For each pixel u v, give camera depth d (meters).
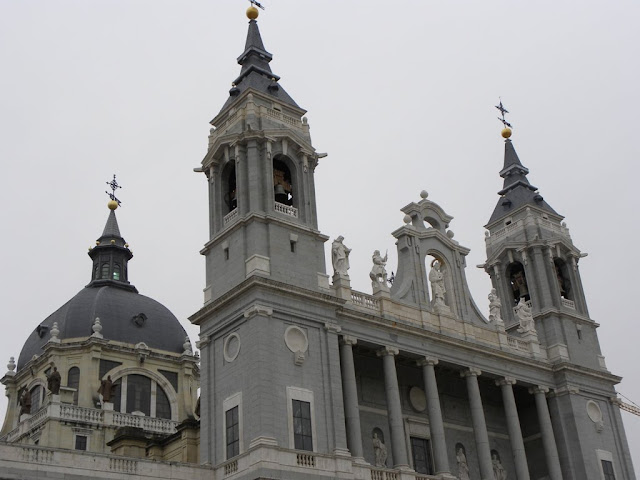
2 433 89.81
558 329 69.25
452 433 62.28
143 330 93.44
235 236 53.66
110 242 103.94
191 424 62.12
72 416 80.00
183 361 92.56
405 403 60.38
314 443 48.47
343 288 55.31
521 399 68.81
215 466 48.44
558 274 74.44
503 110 83.00
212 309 52.44
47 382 84.88
